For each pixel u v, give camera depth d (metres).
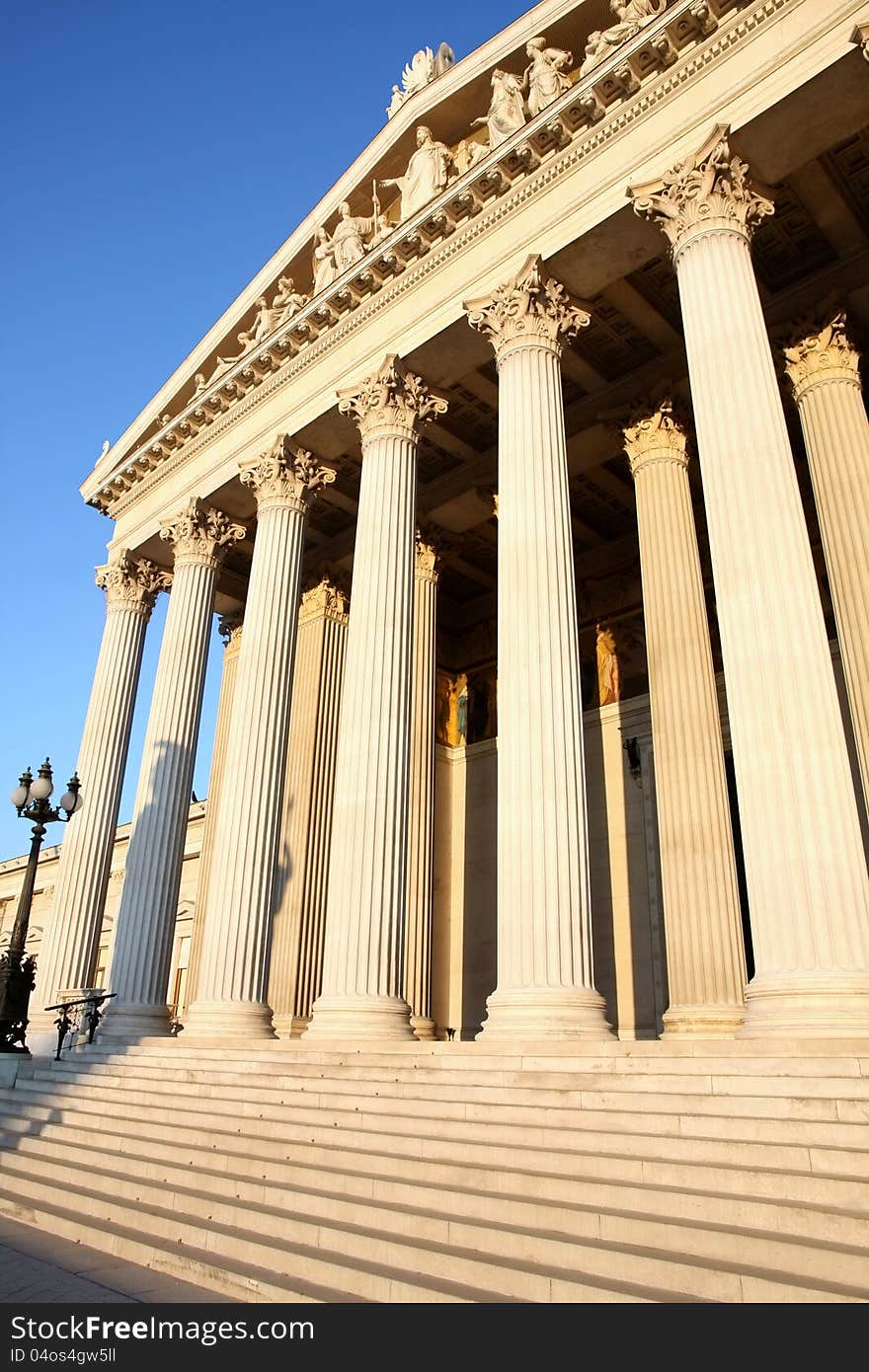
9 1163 17.28
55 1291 9.76
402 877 21.03
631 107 21.38
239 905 23.67
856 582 20.33
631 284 24.28
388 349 26.14
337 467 30.66
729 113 19.58
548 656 18.64
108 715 33.56
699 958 20.47
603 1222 9.60
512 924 17.11
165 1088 19.38
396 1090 15.43
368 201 30.50
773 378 17.56
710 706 22.75
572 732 18.30
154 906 27.59
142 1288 9.99
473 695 40.44
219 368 32.75
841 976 13.14
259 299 32.62
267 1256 10.48
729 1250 8.69
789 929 13.73
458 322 24.20
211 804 38.00
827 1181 9.34
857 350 23.38
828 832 13.96
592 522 34.94
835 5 18.61
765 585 15.60
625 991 30.75
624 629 35.16
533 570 19.45
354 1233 10.52
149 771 29.12
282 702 26.25
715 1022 19.58
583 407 27.81
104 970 55.00
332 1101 15.84
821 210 22.25
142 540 34.84
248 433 31.00
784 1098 11.20
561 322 22.55
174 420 33.62
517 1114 13.12
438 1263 9.52
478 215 24.44
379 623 22.75
